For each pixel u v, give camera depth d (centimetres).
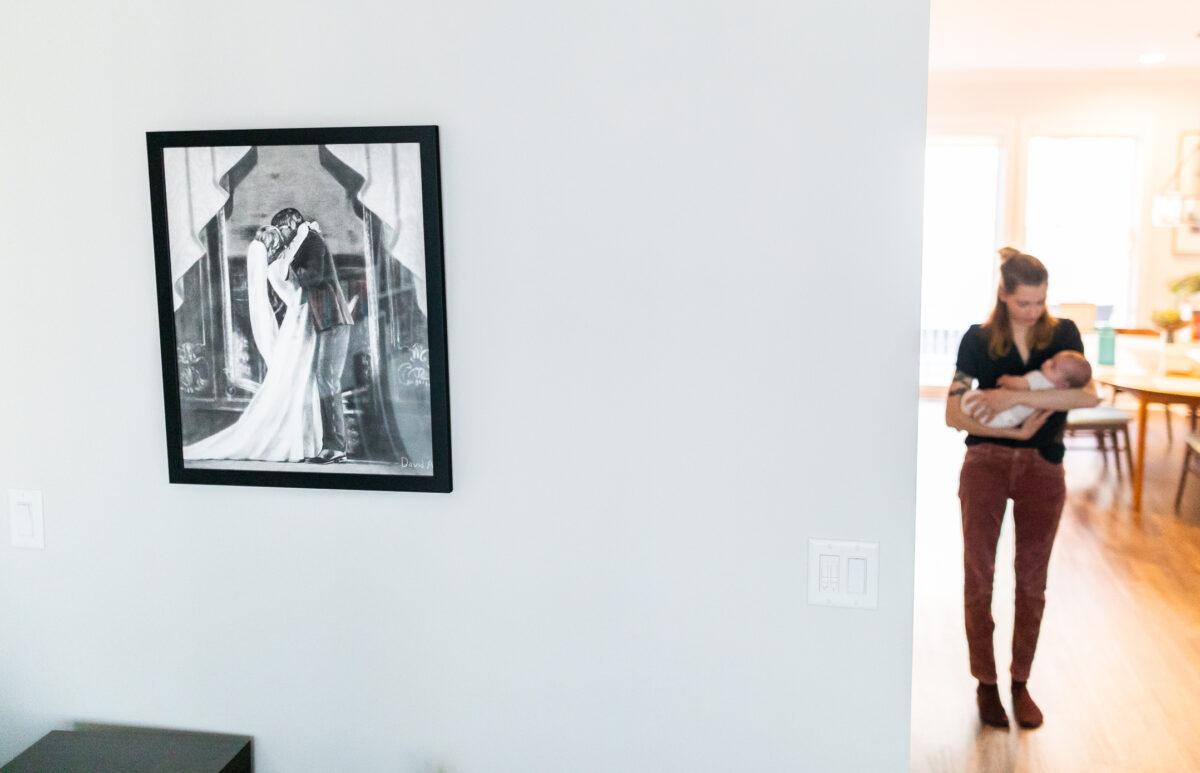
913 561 165
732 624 173
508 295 173
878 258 160
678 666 176
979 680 334
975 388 328
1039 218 901
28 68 184
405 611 185
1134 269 895
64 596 198
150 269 185
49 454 195
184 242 179
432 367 174
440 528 181
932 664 374
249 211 177
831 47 157
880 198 159
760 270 164
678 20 161
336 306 176
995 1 588
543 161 169
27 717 204
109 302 188
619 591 176
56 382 192
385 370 176
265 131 173
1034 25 655
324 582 188
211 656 194
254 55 176
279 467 183
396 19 171
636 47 163
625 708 179
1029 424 317
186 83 179
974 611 332
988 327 318
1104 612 424
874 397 163
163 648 196
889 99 156
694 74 162
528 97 168
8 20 184
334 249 175
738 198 163
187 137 176
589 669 180
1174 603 433
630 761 180
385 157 171
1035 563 329
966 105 894
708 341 167
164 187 179
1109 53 759
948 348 932
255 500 188
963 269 917
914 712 338
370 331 176
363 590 186
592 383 172
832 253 161
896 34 155
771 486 168
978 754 309
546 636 180
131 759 185
